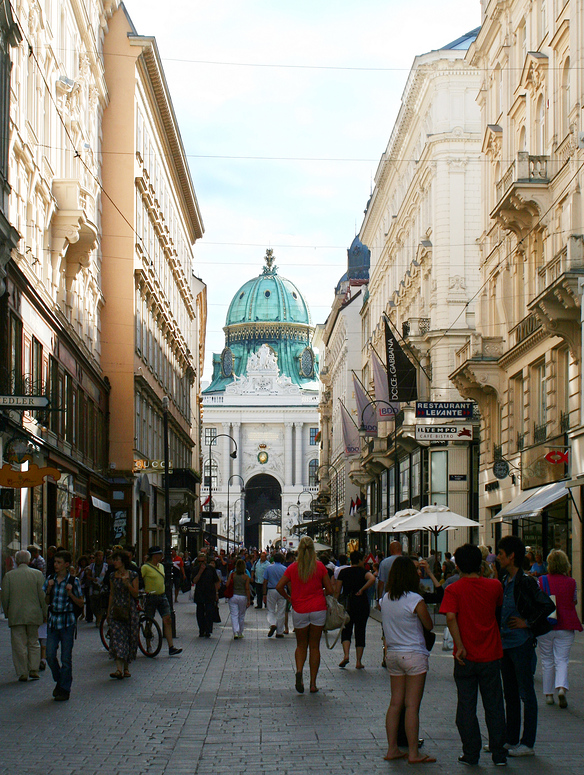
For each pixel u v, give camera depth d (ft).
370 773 30.83
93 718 41.14
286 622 86.02
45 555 108.99
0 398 76.54
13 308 91.91
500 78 124.36
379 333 226.79
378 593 59.41
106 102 162.91
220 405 514.27
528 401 108.37
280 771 31.07
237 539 500.33
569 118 94.58
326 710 42.91
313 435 515.91
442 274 154.61
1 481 79.56
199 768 31.55
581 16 90.74
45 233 112.78
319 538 348.38
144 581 67.82
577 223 91.04
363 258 388.57
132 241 163.43
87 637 80.07
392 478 194.80
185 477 213.66
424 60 156.66
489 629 32.30
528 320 106.63
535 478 101.14
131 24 166.61
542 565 72.49
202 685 51.65
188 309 272.10
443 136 154.81
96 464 150.71
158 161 200.13
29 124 100.58
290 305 567.18
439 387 153.07
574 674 53.98
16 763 32.35
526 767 31.73
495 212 108.17
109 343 163.12
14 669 58.08
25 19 99.60
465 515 150.92
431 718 40.98
